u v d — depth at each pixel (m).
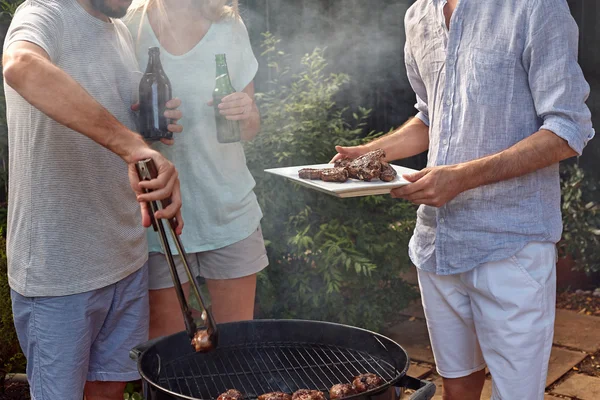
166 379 2.10
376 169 2.20
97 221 2.27
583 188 4.96
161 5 2.59
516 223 2.22
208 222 2.72
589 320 4.46
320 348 2.31
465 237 2.29
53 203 2.20
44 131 2.16
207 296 3.62
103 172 2.26
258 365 2.24
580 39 5.13
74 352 2.29
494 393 2.40
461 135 2.27
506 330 2.28
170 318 2.80
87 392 2.62
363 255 3.88
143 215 1.89
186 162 2.68
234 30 2.75
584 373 3.69
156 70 2.46
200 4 2.63
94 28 2.27
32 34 2.02
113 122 1.91
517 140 2.20
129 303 2.47
